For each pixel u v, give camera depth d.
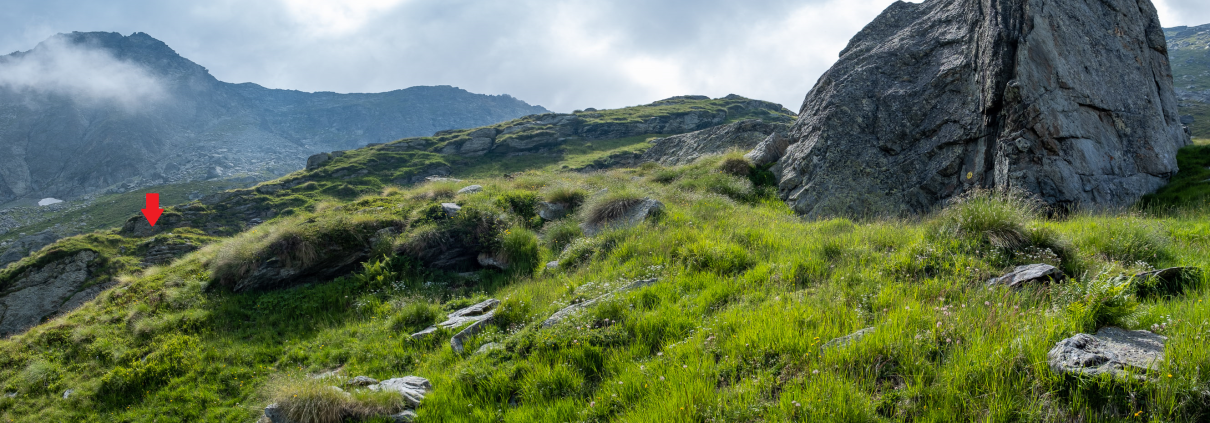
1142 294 6.39
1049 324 5.17
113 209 155.75
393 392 6.80
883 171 16.14
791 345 5.76
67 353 10.88
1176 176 15.27
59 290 30.58
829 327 6.09
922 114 16.38
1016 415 4.15
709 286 8.72
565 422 5.73
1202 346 4.14
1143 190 14.36
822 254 9.63
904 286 7.40
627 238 12.39
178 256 34.59
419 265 13.32
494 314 8.98
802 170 17.34
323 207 17.42
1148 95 16.02
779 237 11.22
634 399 5.74
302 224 13.89
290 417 6.65
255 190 66.62
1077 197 13.24
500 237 13.74
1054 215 12.62
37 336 11.55
